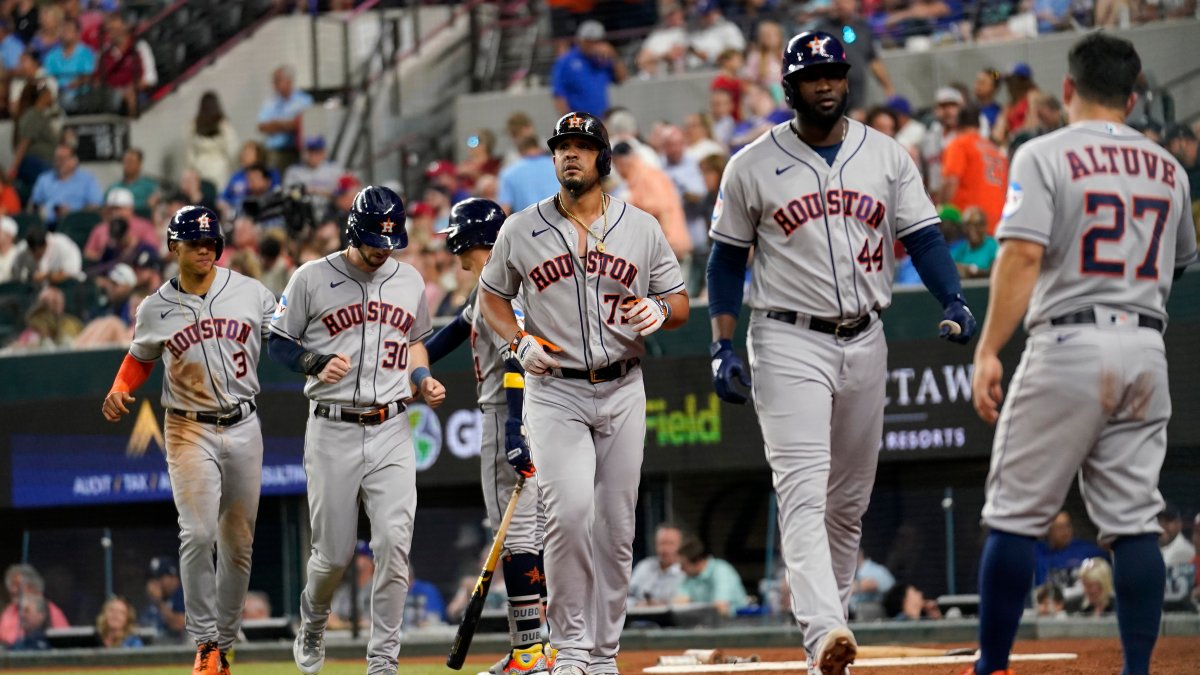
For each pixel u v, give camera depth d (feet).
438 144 194.59
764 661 99.50
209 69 211.20
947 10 177.27
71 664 138.51
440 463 135.03
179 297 82.28
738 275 65.46
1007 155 145.18
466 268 83.71
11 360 147.33
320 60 209.46
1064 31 168.66
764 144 63.82
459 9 204.23
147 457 141.28
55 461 144.05
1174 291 120.47
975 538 128.06
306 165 181.47
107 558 149.48
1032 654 97.91
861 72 162.71
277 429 137.49
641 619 128.47
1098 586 119.75
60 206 191.01
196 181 185.06
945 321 61.62
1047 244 54.24
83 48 212.02
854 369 63.31
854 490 66.03
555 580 67.51
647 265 68.80
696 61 181.47
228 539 84.07
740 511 134.10
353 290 78.43
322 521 78.48
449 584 141.28
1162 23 160.97
